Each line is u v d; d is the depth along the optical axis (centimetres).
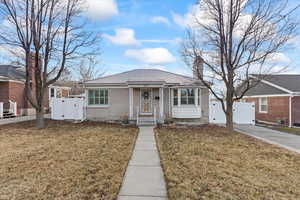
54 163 646
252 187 498
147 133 1222
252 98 2412
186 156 747
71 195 446
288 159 743
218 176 561
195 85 1672
